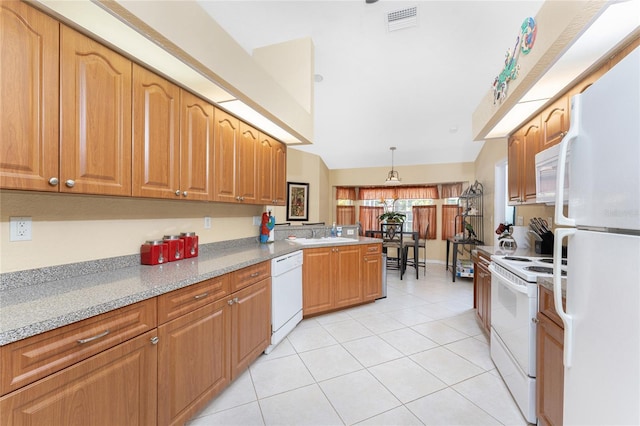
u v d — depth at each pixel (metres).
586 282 0.92
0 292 1.20
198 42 1.53
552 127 1.98
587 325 0.91
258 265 2.21
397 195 7.00
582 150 0.96
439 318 3.20
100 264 1.62
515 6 2.43
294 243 3.24
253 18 2.65
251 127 2.60
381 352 2.40
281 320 2.56
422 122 4.95
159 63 1.52
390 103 4.41
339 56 3.30
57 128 1.14
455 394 1.84
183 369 1.45
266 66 3.25
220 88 1.84
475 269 3.38
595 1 1.11
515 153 2.67
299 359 2.28
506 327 1.92
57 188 1.14
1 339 0.79
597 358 0.86
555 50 1.41
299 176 5.79
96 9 1.10
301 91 3.12
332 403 1.75
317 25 2.76
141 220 1.89
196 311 1.54
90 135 1.26
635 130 0.70
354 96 4.24
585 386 0.92
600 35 1.28
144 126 1.54
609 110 0.81
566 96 1.82
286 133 2.85
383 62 3.39
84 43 1.24
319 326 2.96
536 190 2.06
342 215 7.25
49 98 1.11
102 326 1.06
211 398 1.66
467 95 4.08
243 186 2.48
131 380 1.17
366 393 1.85
